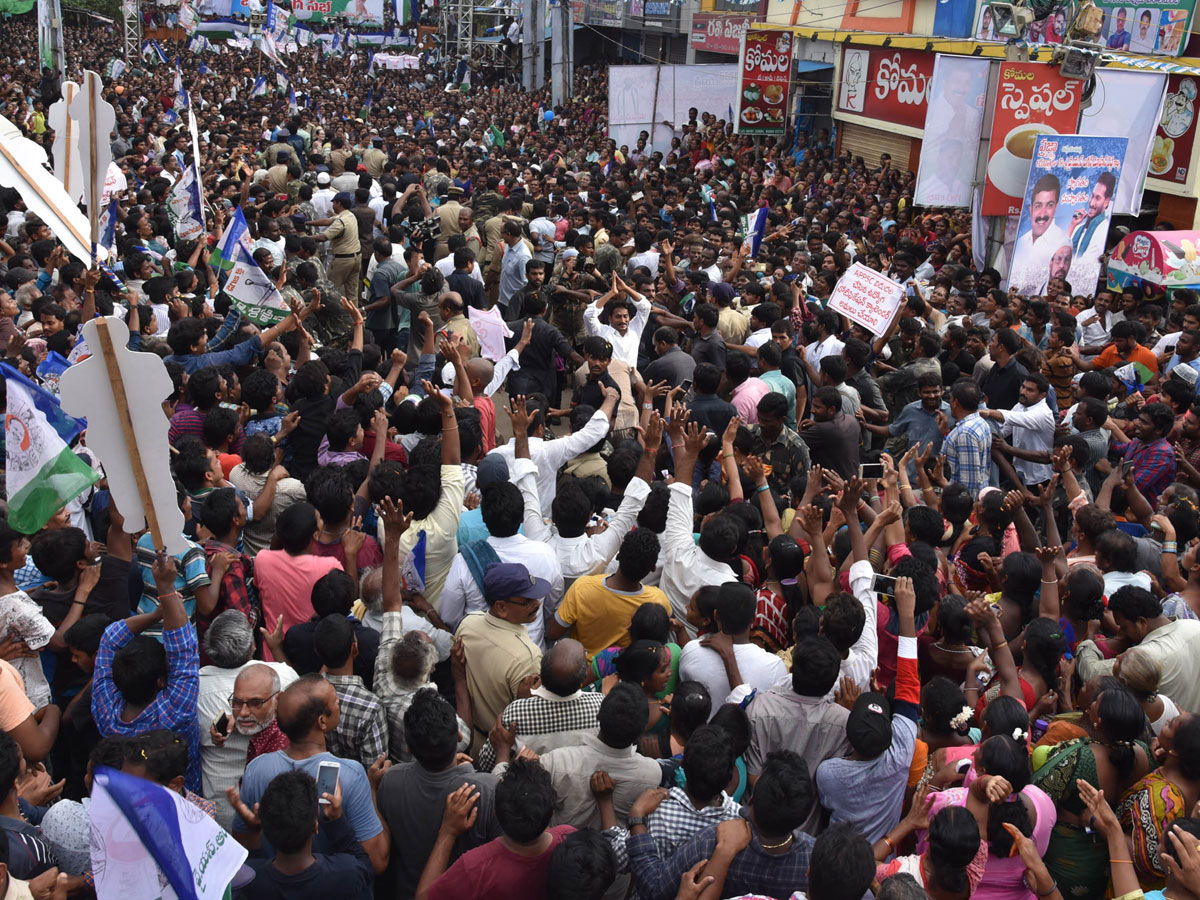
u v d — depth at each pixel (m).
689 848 3.83
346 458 7.00
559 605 5.74
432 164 20.56
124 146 21.64
